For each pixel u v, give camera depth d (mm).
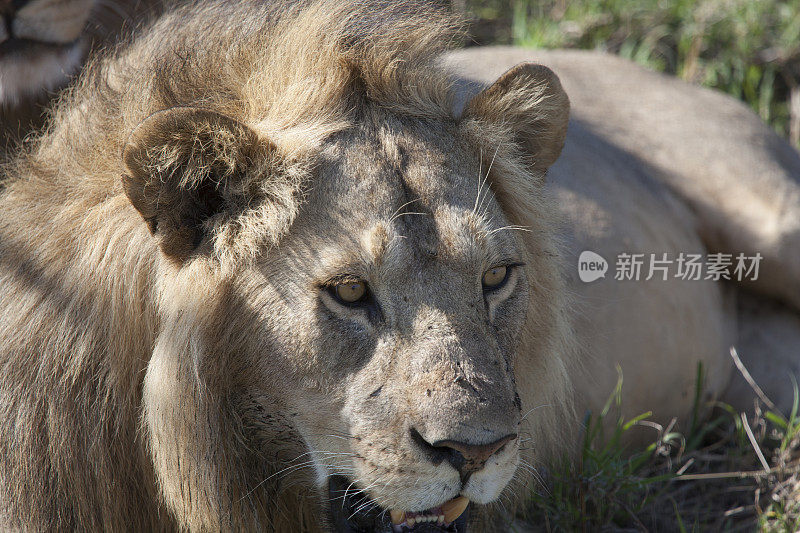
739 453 8305
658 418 8398
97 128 5414
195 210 4973
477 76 8562
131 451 5398
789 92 13000
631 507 7590
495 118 5469
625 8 13258
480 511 6270
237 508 5375
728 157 9281
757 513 7691
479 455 4668
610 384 7746
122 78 5641
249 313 4949
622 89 9594
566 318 6254
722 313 9203
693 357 8547
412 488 4766
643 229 8289
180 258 5004
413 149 5031
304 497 5688
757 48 13094
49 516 5355
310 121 5047
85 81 5891
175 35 5746
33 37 6543
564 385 6340
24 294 5363
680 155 9250
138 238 5148
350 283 4801
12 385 5305
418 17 5727
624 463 7621
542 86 5664
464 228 4906
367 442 4812
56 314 5266
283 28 5441
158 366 5008
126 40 6207
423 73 5426
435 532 5145
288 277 4863
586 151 8492
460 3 12469
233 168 4844
